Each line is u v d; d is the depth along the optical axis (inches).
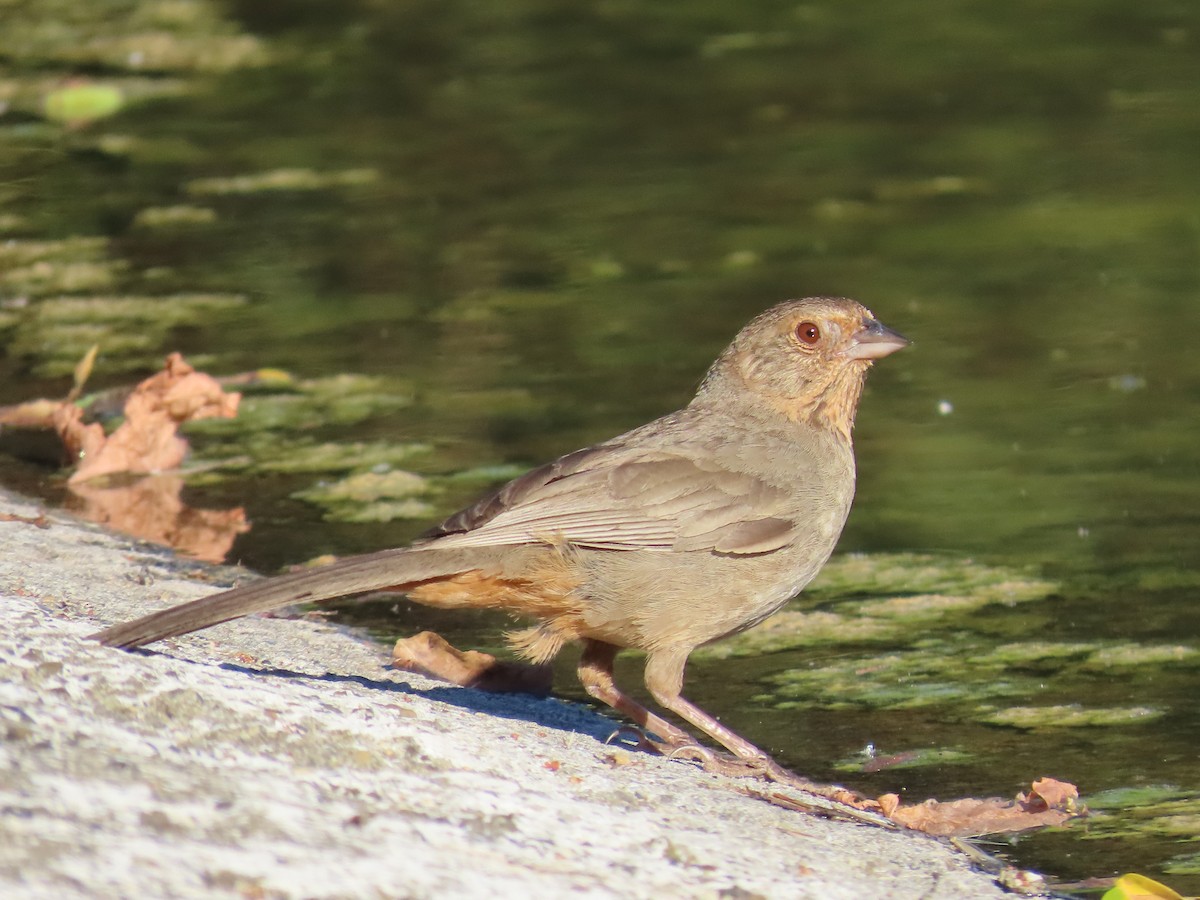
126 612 342.0
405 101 936.9
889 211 753.6
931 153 839.1
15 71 988.6
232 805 212.2
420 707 287.0
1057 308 634.2
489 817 233.5
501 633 384.2
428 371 573.0
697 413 361.4
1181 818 300.0
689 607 327.3
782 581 336.5
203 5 1162.0
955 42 1051.3
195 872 190.2
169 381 494.3
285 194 780.6
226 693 254.1
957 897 250.1
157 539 425.1
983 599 410.6
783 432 356.2
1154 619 395.5
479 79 981.8
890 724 344.8
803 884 239.3
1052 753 330.3
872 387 569.0
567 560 319.9
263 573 399.9
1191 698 354.9
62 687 239.5
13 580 358.0
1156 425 526.9
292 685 273.7
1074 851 286.2
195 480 479.2
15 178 805.2
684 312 626.8
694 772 298.4
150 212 755.4
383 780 238.2
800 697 359.9
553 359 581.6
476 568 315.3
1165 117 880.3
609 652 336.2
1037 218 739.4
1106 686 361.7
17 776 204.7
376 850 209.5
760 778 309.1
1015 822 295.6
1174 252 692.1
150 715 239.0
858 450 513.3
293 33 1095.6
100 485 471.8
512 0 1179.3
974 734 339.9
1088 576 422.0
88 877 182.4
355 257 697.0
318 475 484.7
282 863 197.8
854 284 655.8
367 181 800.9
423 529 438.6
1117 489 478.0
